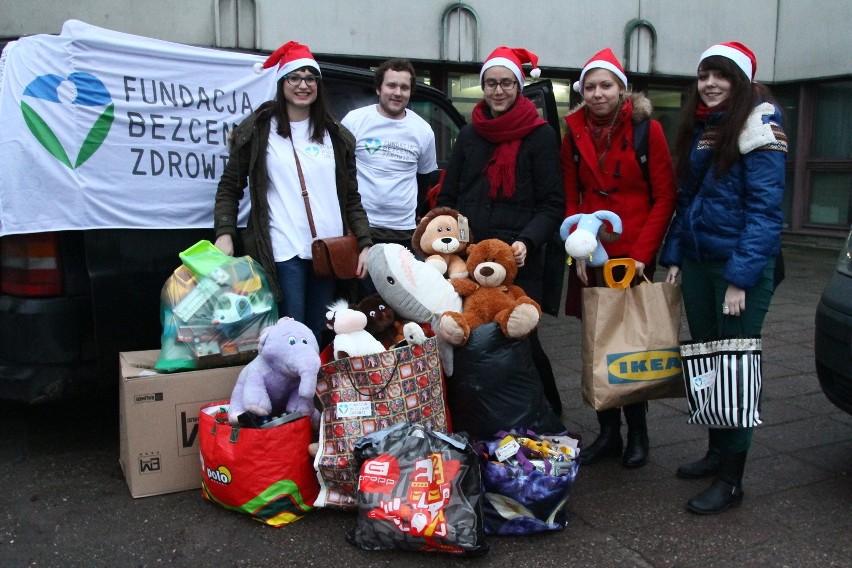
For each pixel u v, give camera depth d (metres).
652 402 4.38
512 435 3.00
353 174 3.55
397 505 2.63
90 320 3.26
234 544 2.74
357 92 4.58
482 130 3.42
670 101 10.62
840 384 3.22
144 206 3.34
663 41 10.06
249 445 2.79
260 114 3.30
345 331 3.00
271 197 3.33
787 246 10.89
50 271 3.16
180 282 3.14
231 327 3.12
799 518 2.96
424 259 3.46
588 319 3.12
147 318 3.38
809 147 11.00
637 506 3.06
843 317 3.16
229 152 3.40
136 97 3.31
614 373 3.06
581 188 3.53
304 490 2.91
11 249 3.18
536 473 2.77
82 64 3.17
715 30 10.42
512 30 9.11
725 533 2.84
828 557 2.67
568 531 2.86
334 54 8.23
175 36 7.50
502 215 3.42
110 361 3.29
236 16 7.70
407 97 3.91
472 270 3.19
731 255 2.89
